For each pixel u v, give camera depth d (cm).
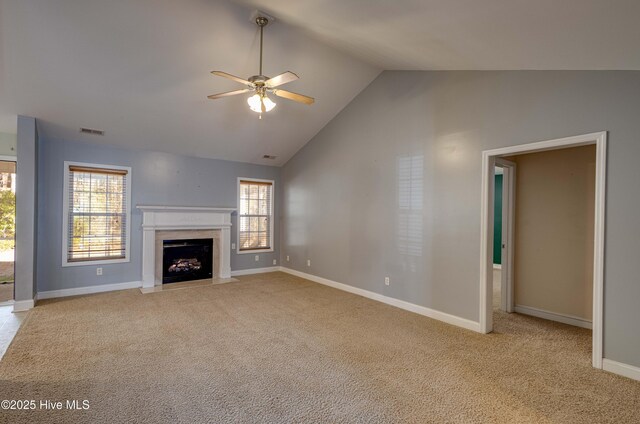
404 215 433
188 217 579
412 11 231
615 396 225
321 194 588
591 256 364
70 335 329
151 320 376
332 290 532
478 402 218
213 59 387
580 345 313
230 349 300
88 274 504
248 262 671
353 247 516
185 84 419
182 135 528
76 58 354
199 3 322
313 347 306
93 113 441
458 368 266
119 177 536
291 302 459
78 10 306
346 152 532
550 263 395
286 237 693
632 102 250
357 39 338
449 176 379
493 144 337
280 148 629
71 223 496
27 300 417
